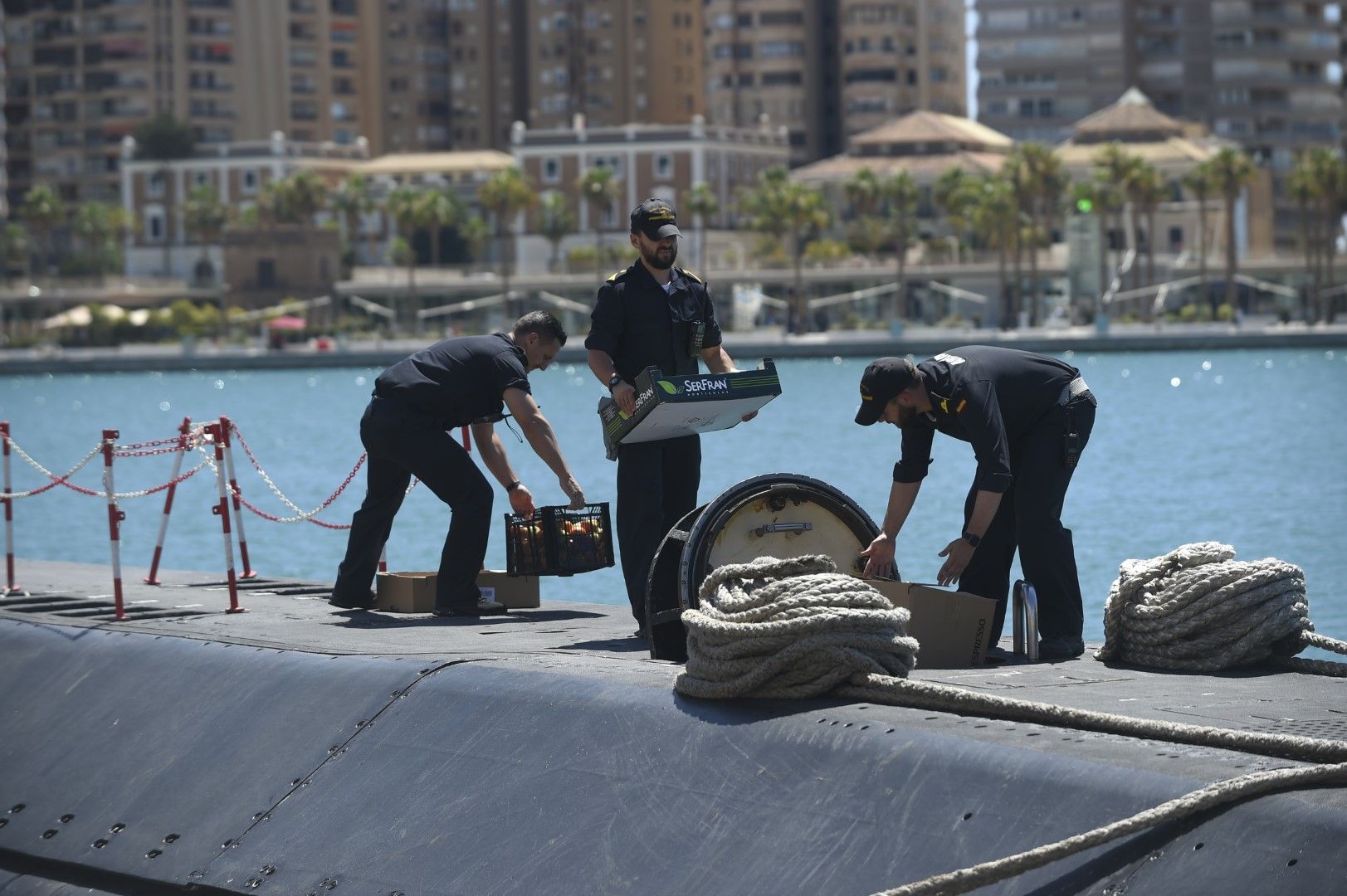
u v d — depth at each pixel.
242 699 10.12
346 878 8.49
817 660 8.06
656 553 9.88
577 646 10.62
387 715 9.36
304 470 54.25
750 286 159.38
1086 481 43.81
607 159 178.38
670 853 7.65
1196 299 158.75
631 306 11.34
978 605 9.75
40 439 74.75
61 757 10.54
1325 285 154.50
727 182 179.50
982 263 160.62
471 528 12.35
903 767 7.37
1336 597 25.55
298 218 180.25
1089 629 20.50
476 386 12.30
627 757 8.23
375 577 13.31
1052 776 6.98
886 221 169.88
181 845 9.33
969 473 44.88
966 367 9.98
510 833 8.20
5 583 15.97
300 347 152.88
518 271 182.38
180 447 14.44
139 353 150.12
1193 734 7.17
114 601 13.68
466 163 194.00
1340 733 7.32
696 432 11.25
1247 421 65.19
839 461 51.16
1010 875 6.45
